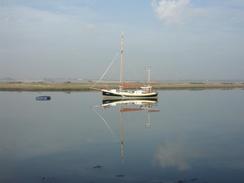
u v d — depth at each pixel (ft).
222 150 103.24
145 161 89.92
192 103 265.13
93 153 99.25
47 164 87.15
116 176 76.69
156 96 299.99
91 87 424.87
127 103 273.33
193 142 115.55
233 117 181.57
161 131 137.69
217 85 553.23
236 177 75.87
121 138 122.21
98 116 186.19
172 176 76.59
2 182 72.38
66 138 121.60
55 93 375.66
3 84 455.22
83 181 73.15
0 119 169.58
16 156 95.66
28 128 142.61
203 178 75.05
